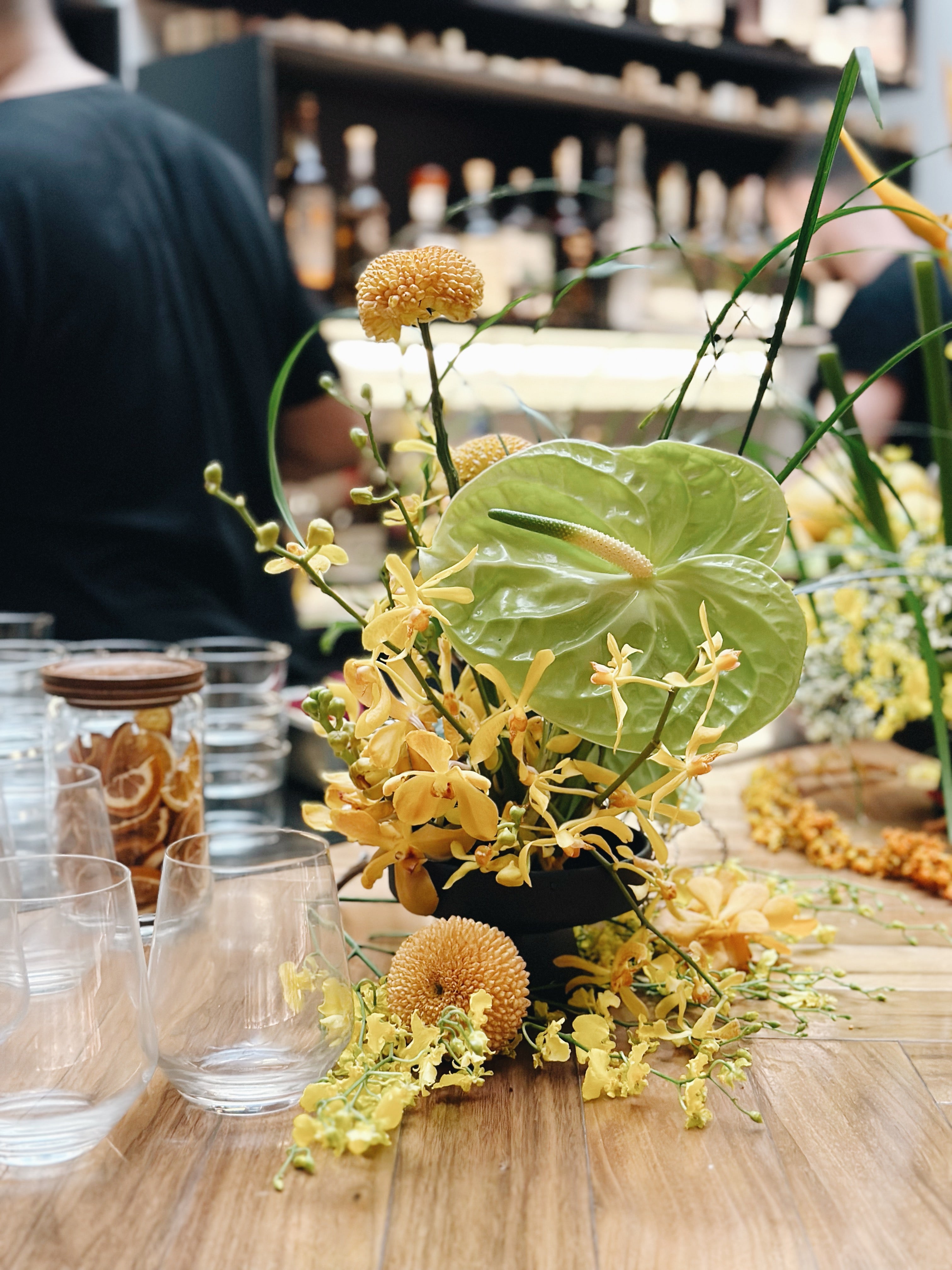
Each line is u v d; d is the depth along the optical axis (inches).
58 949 19.6
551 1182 20.3
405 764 23.6
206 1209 19.4
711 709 22.9
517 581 23.0
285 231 91.7
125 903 20.0
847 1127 22.2
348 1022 21.3
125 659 33.7
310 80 99.4
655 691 22.9
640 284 107.3
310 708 23.2
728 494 23.1
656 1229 19.1
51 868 22.1
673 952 26.9
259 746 41.8
